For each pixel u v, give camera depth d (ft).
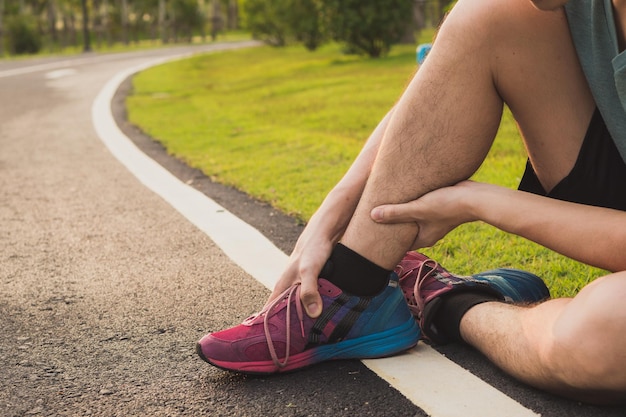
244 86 39.14
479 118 5.29
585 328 4.51
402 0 49.37
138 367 6.00
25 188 14.32
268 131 20.77
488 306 5.61
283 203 11.87
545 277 7.55
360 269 5.64
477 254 8.54
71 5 174.29
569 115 5.13
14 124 25.61
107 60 79.87
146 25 207.62
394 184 5.46
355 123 21.48
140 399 5.44
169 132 22.09
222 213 11.48
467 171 5.43
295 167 14.83
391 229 5.53
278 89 34.40
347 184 6.00
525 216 5.11
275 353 5.64
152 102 32.63
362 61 48.37
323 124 21.71
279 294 5.93
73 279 8.41
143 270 8.66
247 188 13.26
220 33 227.40
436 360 5.83
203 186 13.83
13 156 18.54
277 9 77.56
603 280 4.61
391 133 5.43
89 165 16.80
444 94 5.26
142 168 16.15
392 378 5.58
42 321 7.09
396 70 38.93
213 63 71.82
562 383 4.85
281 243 9.63
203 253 9.29
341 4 50.26
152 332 6.72
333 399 5.32
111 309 7.36
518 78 5.12
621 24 4.68
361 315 5.75
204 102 31.45
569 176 5.24
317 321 5.69
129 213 11.77
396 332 5.86
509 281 6.25
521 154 14.76
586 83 5.07
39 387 5.69
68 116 27.91
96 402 5.42
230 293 7.73
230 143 18.99
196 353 6.23
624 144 4.86
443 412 5.04
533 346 4.95
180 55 93.71
